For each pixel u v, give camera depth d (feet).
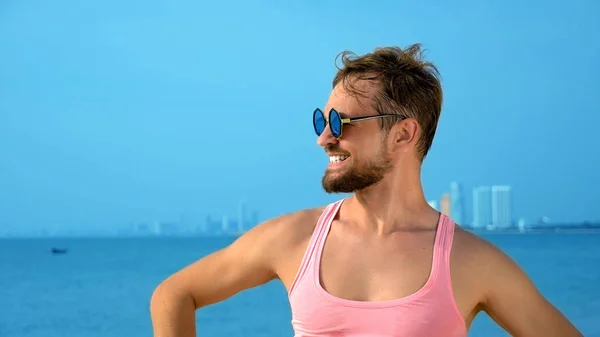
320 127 8.71
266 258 8.77
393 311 7.86
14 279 114.42
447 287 8.02
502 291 8.34
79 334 62.39
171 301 8.91
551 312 8.50
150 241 447.42
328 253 8.43
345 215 8.76
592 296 79.92
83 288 98.43
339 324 7.97
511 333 8.63
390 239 8.36
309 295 8.20
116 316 72.23
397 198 8.52
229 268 8.92
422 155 8.78
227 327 61.93
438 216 8.68
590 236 389.80
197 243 372.99
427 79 8.78
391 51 8.79
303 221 8.87
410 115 8.57
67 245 367.25
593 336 53.21
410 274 8.12
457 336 8.06
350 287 8.16
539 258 152.76
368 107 8.43
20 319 71.00
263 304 73.82
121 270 134.62
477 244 8.41
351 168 8.40
